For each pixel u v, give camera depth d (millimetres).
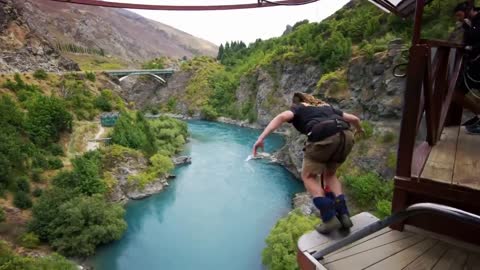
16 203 35625
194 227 37062
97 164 44594
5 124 45906
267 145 75500
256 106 106812
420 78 3256
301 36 105562
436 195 3412
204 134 89812
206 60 159625
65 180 39594
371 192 35594
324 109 3531
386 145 41938
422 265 3131
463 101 5465
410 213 2799
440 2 36625
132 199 44406
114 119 63406
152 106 143500
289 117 3471
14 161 40125
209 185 49438
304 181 3561
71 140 53375
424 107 3832
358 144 44406
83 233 31781
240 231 36000
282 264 23312
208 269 29703
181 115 128875
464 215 2348
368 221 3809
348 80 58500
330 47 79875
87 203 34156
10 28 95562
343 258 3283
